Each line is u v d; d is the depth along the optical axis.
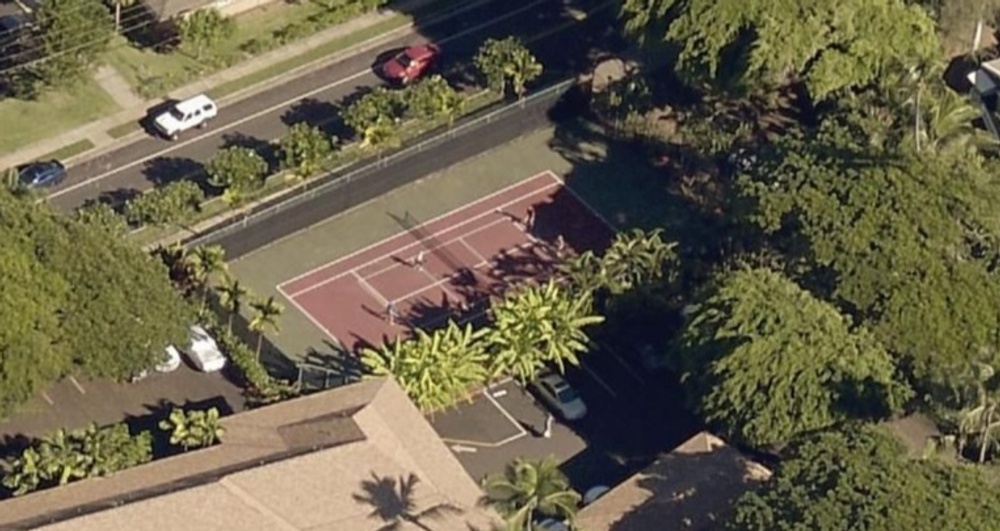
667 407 147.25
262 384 144.25
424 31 180.50
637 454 143.75
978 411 130.00
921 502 123.94
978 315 140.25
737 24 161.75
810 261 144.38
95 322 138.00
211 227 158.38
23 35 167.50
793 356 135.62
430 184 165.50
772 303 138.75
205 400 143.75
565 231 162.12
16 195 146.25
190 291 149.25
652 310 150.88
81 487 130.12
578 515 132.12
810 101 166.38
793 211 147.12
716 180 164.88
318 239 159.75
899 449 129.88
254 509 126.88
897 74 158.75
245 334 148.38
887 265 142.00
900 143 152.12
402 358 142.62
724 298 139.50
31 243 138.88
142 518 125.62
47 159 163.38
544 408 146.12
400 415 135.25
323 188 159.88
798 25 161.12
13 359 134.25
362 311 153.62
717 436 137.88
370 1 180.38
